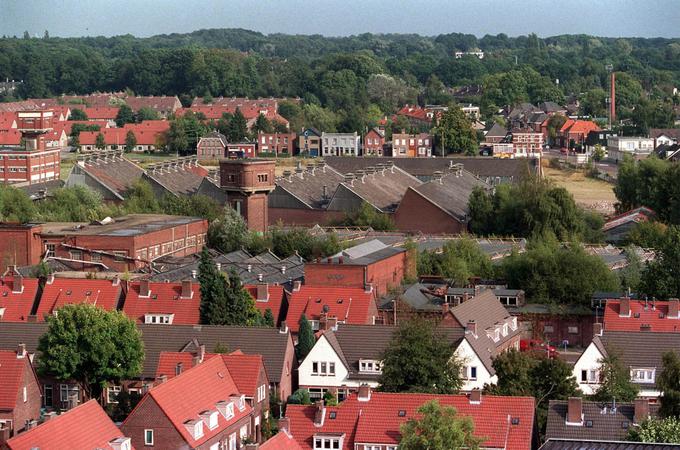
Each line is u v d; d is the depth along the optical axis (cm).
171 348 16250
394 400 13262
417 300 19625
